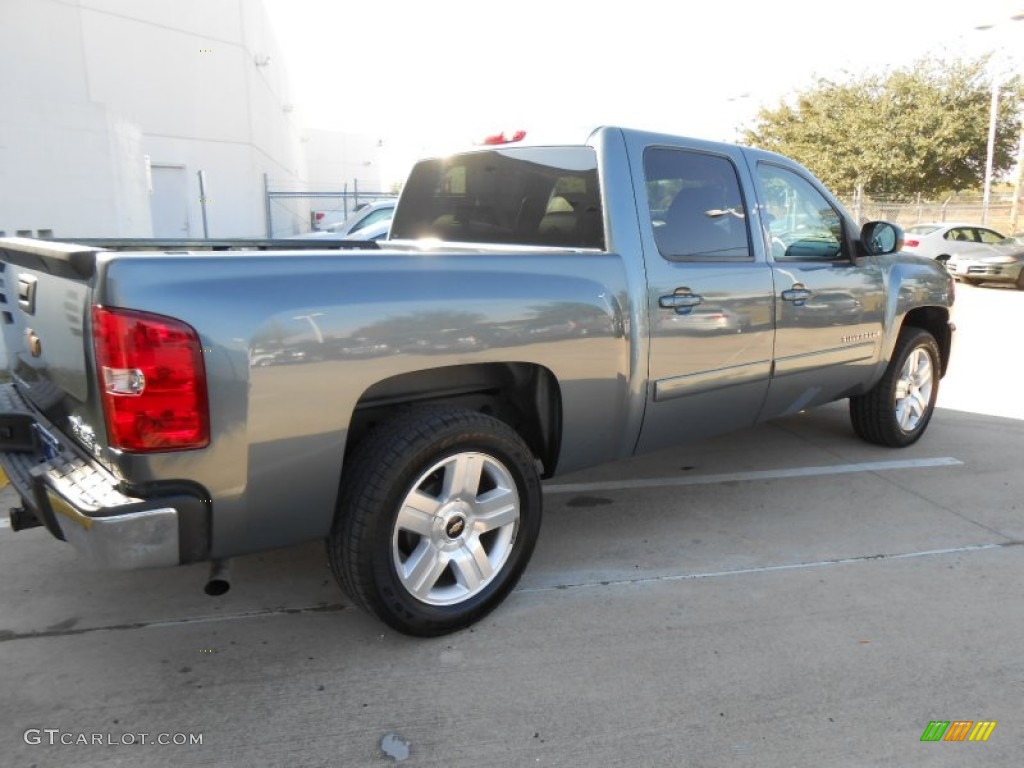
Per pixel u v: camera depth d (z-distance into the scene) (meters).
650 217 3.68
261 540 2.69
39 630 3.19
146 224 11.31
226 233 21.53
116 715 2.66
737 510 4.53
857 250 4.89
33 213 9.08
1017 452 5.62
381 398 3.11
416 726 2.62
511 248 3.97
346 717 2.66
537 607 3.41
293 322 2.55
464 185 4.44
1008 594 3.55
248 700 2.75
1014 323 11.98
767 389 4.35
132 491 2.43
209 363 2.41
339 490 2.92
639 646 3.11
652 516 4.44
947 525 4.32
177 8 19.31
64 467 2.69
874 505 4.61
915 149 27.44
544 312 3.17
